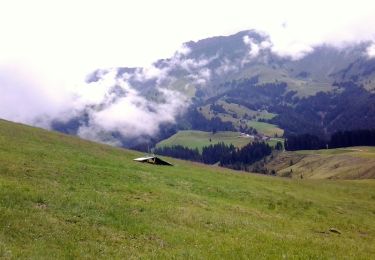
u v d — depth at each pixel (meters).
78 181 39.38
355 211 62.31
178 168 73.38
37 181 35.62
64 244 22.58
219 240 29.05
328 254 29.55
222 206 43.31
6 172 36.50
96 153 69.31
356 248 34.72
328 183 92.56
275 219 43.50
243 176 79.31
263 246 29.16
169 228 29.53
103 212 29.58
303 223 45.03
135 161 73.38
